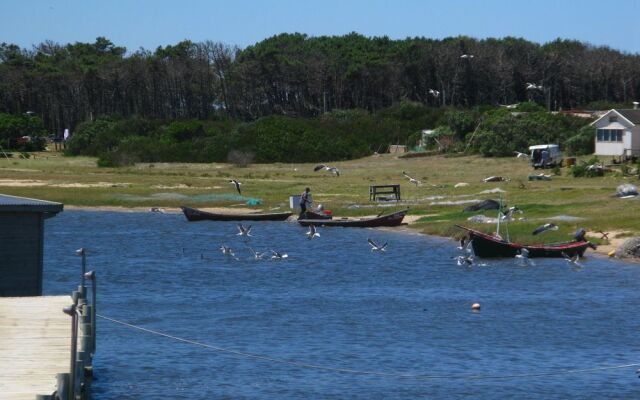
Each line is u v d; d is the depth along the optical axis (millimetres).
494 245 148250
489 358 91625
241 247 168375
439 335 100875
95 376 84500
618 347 95750
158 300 120500
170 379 83875
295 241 175000
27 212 90375
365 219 191250
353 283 132500
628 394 80438
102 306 116500
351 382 83500
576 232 151250
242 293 125250
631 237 156875
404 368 88062
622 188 199625
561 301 118062
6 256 90250
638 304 116062
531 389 81688
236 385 82062
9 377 60438
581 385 82875
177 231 190625
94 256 158875
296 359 91000
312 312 112812
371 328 103812
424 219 194250
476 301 118625
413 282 132750
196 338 99312
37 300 83812
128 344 96062
